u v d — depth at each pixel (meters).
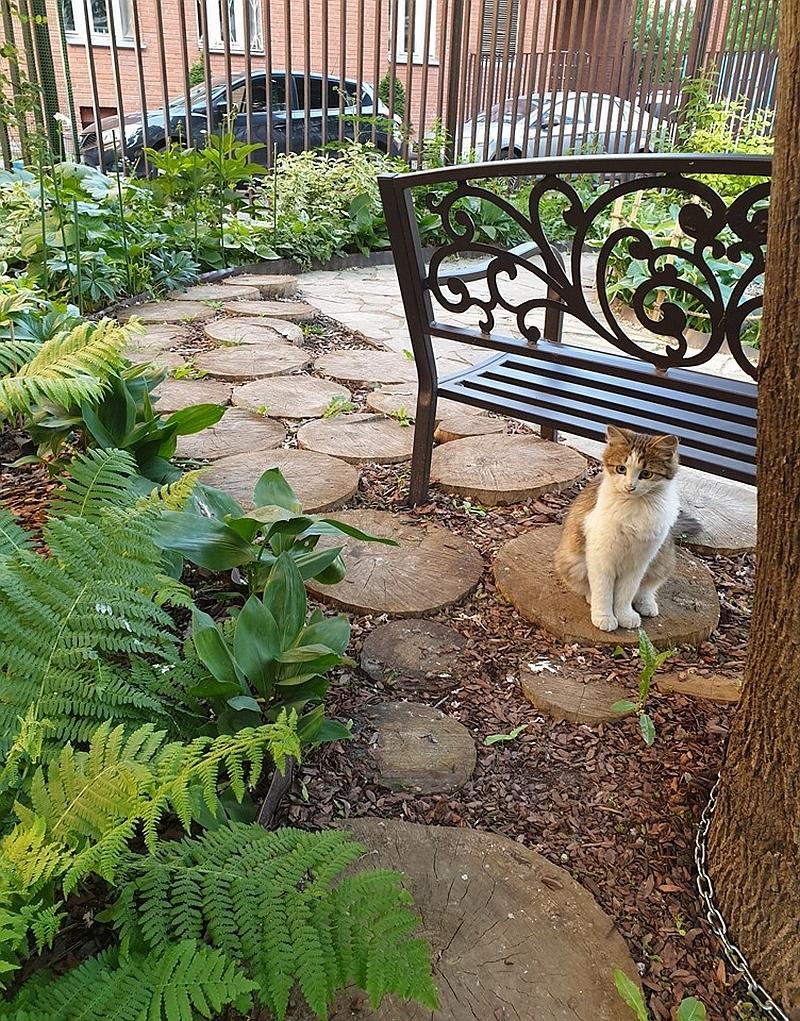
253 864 1.31
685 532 2.84
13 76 4.59
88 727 1.42
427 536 2.81
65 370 2.12
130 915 1.25
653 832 1.72
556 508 3.05
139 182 6.59
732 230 1.98
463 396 2.81
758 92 12.10
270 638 1.86
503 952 1.44
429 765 1.88
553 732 2.00
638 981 1.41
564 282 2.41
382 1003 1.34
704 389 2.22
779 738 1.37
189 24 12.38
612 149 10.70
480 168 2.35
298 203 7.39
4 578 1.45
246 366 4.38
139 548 1.54
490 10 10.92
